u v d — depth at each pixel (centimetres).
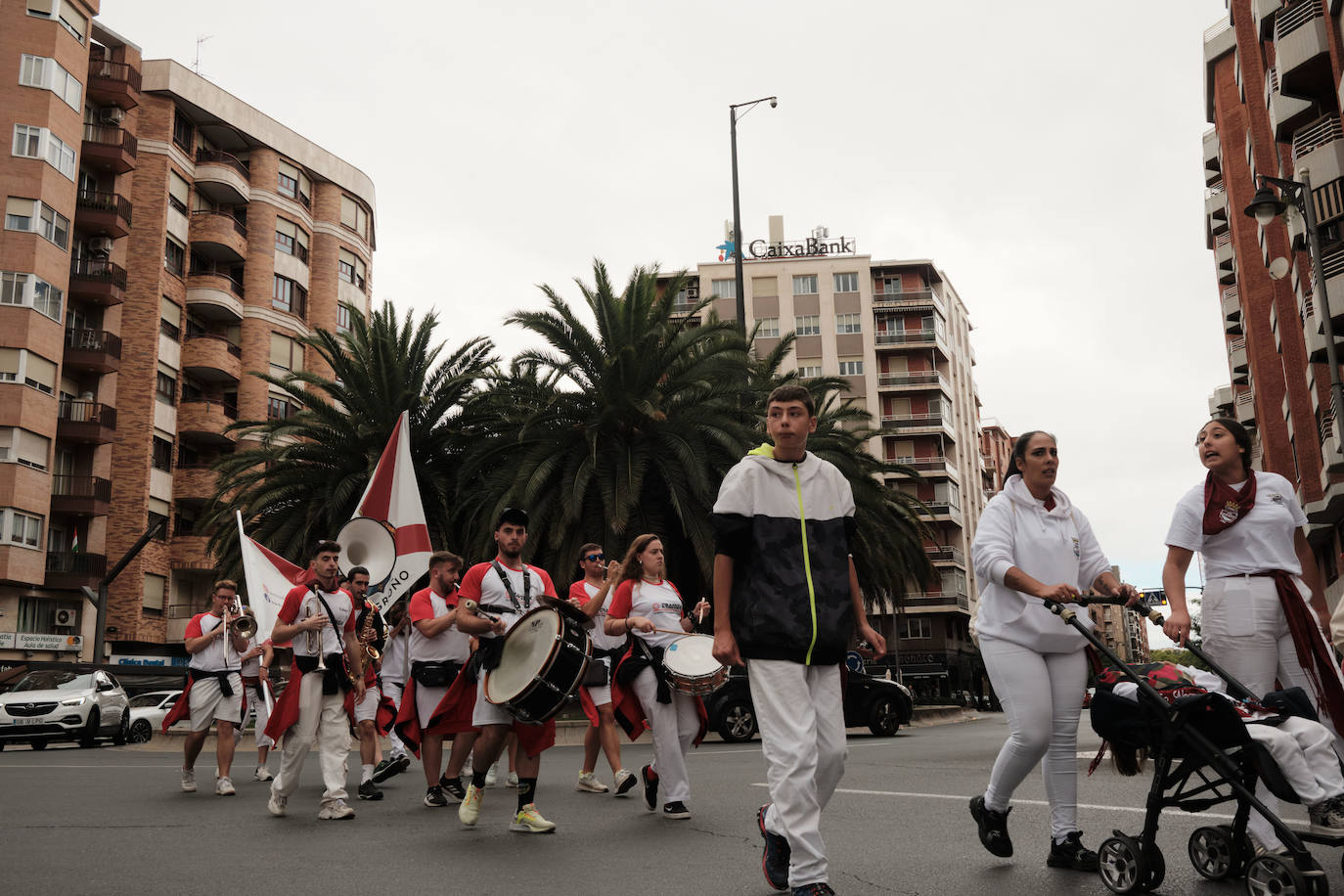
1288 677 533
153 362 4547
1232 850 488
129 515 4419
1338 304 2373
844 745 472
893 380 7575
